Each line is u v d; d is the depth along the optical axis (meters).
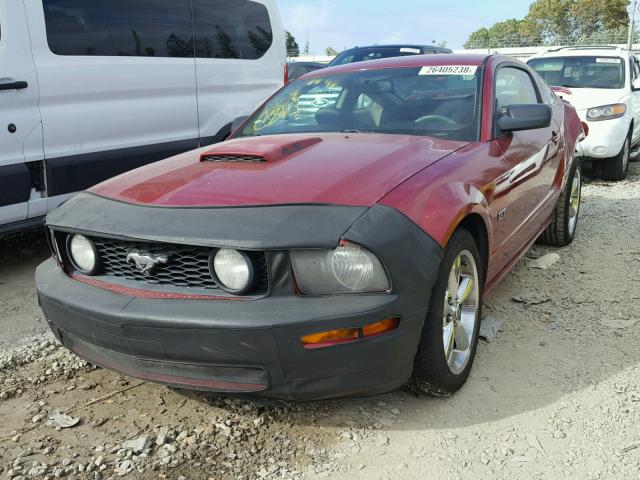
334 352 2.33
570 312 3.95
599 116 7.95
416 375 2.73
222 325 2.32
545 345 3.49
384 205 2.48
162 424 2.78
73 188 5.07
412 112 3.68
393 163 2.87
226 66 6.48
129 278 2.66
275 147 3.07
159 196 2.71
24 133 4.70
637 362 3.27
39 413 2.87
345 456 2.54
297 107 4.02
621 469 2.44
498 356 3.37
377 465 2.48
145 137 5.69
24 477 2.43
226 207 2.50
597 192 7.66
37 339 3.69
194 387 2.48
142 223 2.53
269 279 2.35
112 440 2.67
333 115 3.84
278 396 2.41
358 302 2.32
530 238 4.35
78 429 2.75
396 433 2.68
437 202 2.65
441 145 3.26
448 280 2.68
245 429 2.73
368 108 3.79
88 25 5.12
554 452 2.55
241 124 4.14
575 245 5.41
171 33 5.85
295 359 2.32
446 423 2.75
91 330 2.60
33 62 4.72
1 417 2.85
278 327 2.28
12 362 3.37
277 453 2.57
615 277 4.57
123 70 5.39
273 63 7.15
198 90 6.18
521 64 4.69
